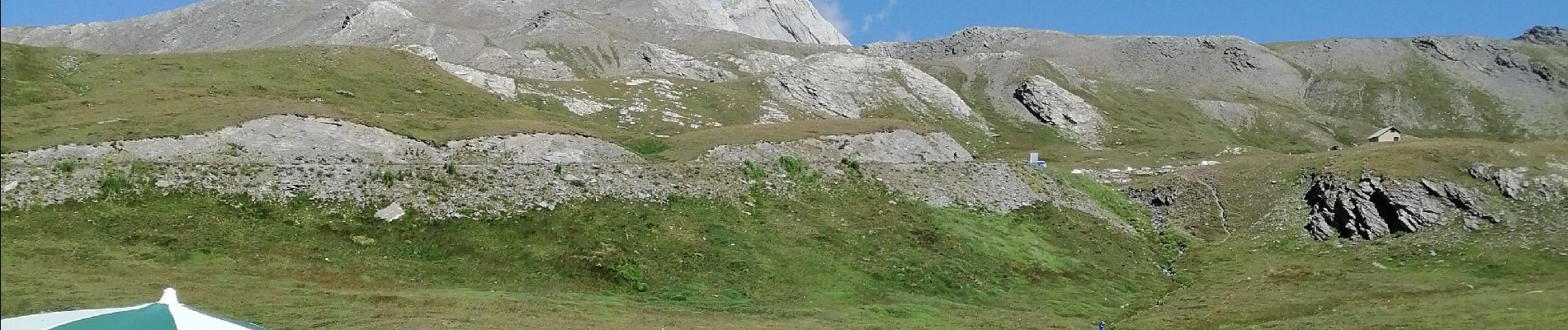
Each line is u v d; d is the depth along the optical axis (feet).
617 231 199.93
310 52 395.75
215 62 353.31
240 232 176.86
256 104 234.99
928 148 301.02
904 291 195.62
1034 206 261.65
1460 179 263.90
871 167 257.14
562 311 156.97
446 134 242.37
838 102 605.73
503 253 186.39
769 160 255.91
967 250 221.46
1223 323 174.09
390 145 227.40
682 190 223.51
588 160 245.24
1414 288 201.36
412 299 155.22
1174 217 294.05
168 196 183.11
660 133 426.10
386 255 179.83
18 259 150.10
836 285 192.34
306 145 217.15
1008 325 172.76
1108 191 313.32
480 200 202.08
